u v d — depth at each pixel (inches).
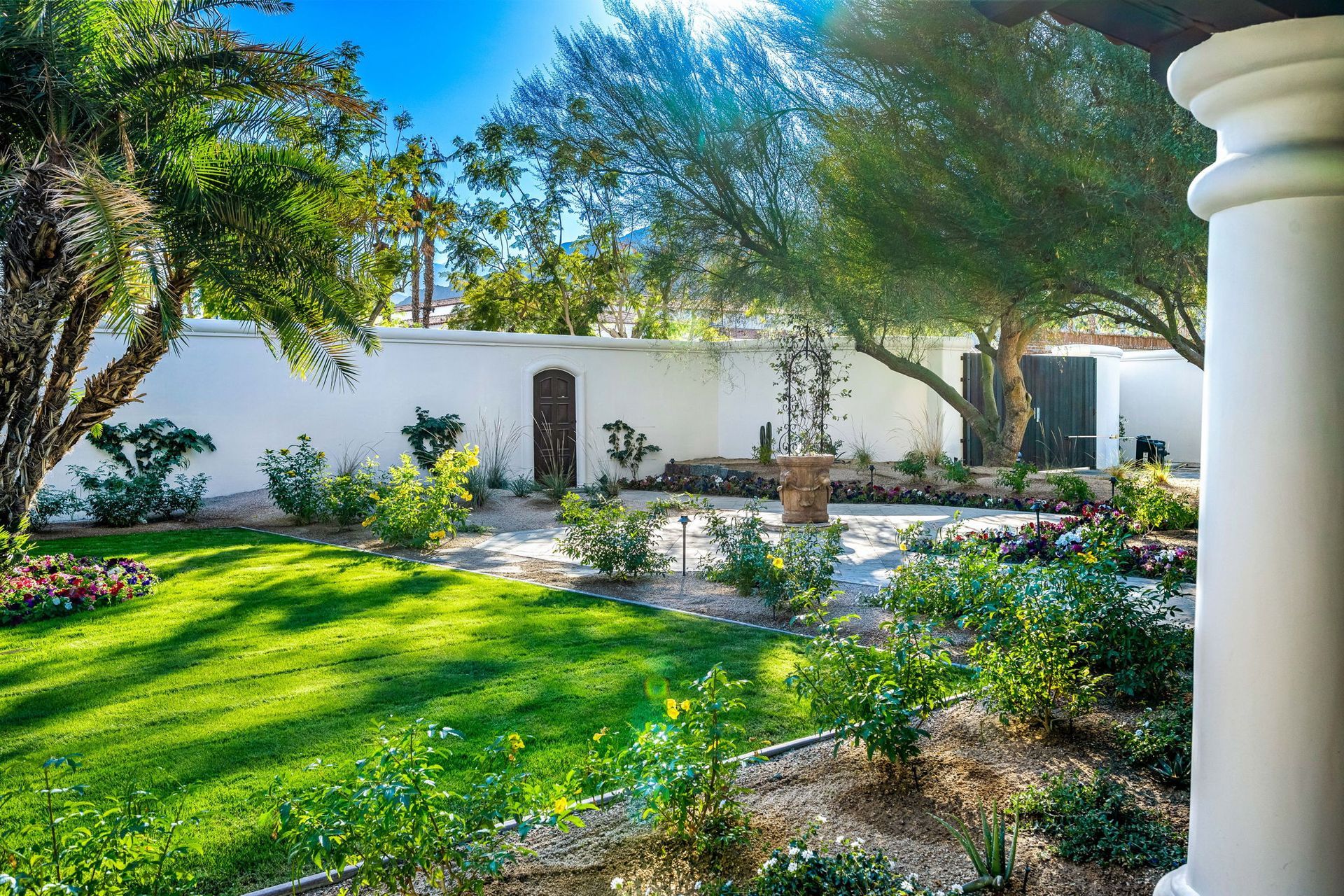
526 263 823.7
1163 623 191.2
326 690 185.8
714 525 305.0
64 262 280.8
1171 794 128.6
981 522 423.5
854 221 281.4
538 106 584.1
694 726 121.3
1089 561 185.8
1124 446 769.6
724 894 103.5
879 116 263.0
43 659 210.8
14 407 302.0
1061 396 678.5
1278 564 64.8
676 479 614.2
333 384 510.6
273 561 340.2
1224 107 66.7
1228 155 67.6
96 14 276.7
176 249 279.6
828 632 171.9
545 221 788.6
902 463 553.0
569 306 806.5
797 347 571.2
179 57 279.0
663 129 437.7
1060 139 216.2
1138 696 167.8
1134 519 380.8
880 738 129.9
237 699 181.0
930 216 239.9
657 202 470.6
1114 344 814.5
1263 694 65.9
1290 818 65.6
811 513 430.0
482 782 116.8
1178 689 166.2
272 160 296.8
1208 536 69.9
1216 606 68.9
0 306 283.4
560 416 613.6
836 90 294.2
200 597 275.7
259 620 245.8
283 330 312.2
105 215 231.5
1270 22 61.9
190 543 381.7
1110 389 706.2
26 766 149.2
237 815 130.4
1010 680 149.9
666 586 295.6
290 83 290.0
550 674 195.5
